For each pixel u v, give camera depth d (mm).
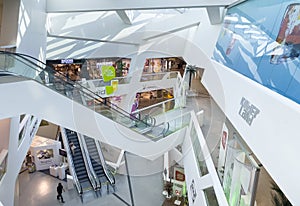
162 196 11625
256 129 3838
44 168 13797
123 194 11750
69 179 11961
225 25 8039
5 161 7066
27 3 7441
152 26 12945
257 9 5660
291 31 3898
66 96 6652
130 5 7758
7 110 5648
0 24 7863
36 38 8211
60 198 11250
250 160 4566
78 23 12008
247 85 4695
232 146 5434
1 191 6613
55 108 6504
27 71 6090
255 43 5211
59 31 11750
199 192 6395
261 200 5879
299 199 2533
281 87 3662
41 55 8672
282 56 3934
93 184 12180
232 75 5773
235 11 7266
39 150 13656
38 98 6180
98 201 11242
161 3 7535
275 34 4438
